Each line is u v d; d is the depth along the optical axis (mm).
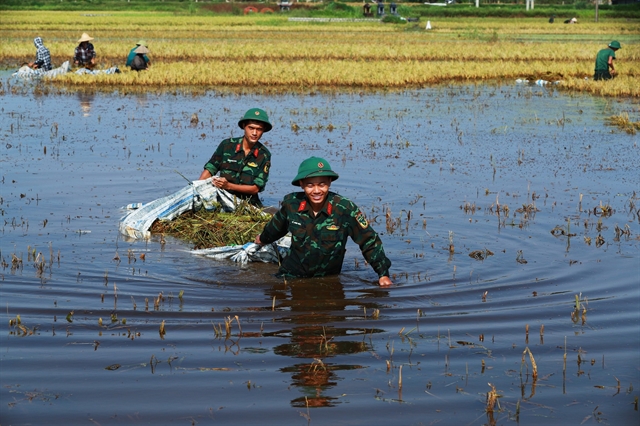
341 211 6789
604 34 54750
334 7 80938
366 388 4676
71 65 29234
